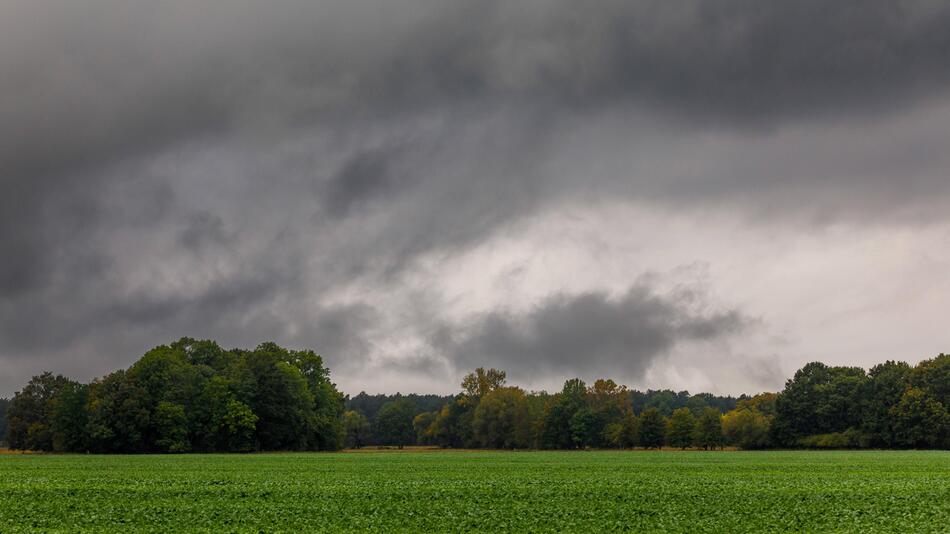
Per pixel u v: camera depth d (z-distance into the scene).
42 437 150.12
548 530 33.72
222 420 143.38
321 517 37.78
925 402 149.12
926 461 94.69
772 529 33.88
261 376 150.00
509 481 60.34
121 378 143.62
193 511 39.84
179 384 145.62
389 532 33.25
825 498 45.28
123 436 140.12
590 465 88.81
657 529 33.97
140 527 34.66
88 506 42.00
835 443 156.62
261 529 34.12
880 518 36.78
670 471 75.12
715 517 37.56
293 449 151.75
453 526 34.91
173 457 116.81
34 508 40.97
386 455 129.88
